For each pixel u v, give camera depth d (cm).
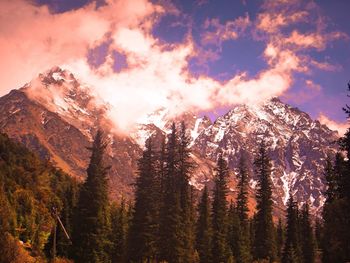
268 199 8356
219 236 8362
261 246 8306
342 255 4412
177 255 7394
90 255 7238
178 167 7950
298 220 9725
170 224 7444
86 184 7500
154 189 7481
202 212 8706
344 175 4347
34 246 9138
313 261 9412
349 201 4331
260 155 8556
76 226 7450
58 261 7312
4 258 5600
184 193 7956
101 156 7725
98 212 7394
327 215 4566
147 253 7212
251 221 10450
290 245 8575
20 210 14312
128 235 7662
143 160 7650
